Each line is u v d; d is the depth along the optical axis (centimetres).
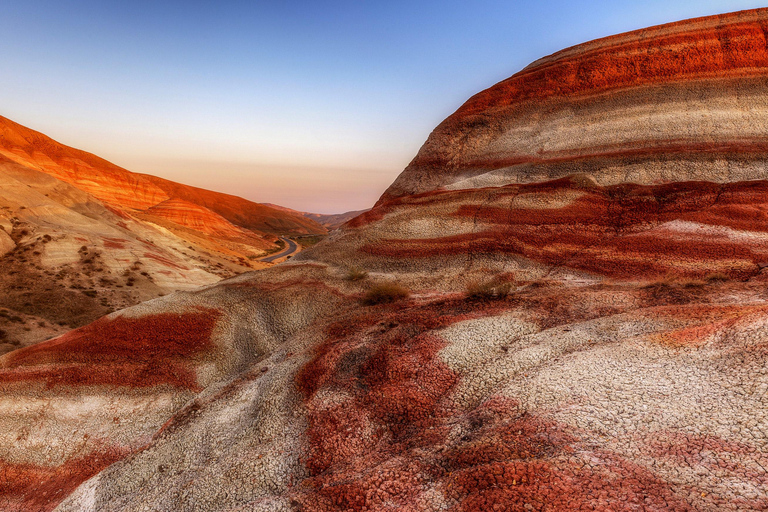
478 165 3453
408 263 2538
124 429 1616
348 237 2942
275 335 2023
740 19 3462
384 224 2917
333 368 1443
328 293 2272
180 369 1806
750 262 1811
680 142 2800
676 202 2398
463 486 740
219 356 1881
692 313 1277
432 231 2725
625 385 970
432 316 1688
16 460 1591
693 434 752
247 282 2438
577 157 2969
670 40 3428
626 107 3159
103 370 1803
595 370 1062
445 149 3734
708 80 3109
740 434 722
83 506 1291
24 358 1895
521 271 2245
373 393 1252
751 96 2917
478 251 2472
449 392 1185
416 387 1230
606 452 747
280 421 1303
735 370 912
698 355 1019
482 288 1902
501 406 1007
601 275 2030
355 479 888
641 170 2689
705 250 1978
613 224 2412
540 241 2425
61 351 1905
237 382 1667
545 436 836
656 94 3156
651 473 674
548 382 1055
